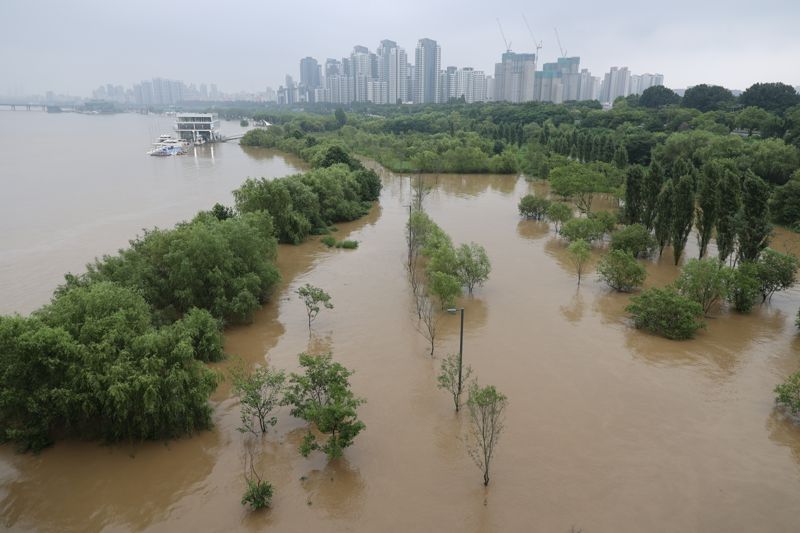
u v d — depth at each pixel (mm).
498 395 22609
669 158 91625
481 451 23297
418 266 48844
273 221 55312
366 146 140625
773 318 37938
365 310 38625
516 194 88375
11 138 181750
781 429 25062
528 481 21531
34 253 52375
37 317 24281
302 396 24500
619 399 27359
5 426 23594
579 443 23844
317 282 44719
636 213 58719
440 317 37438
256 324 36344
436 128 159250
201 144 165625
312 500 20578
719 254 46281
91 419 24094
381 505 20328
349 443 22641
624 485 21328
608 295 42062
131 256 35062
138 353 23766
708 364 31047
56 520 19719
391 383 28719
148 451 23406
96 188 86750
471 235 60812
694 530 19234
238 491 21141
